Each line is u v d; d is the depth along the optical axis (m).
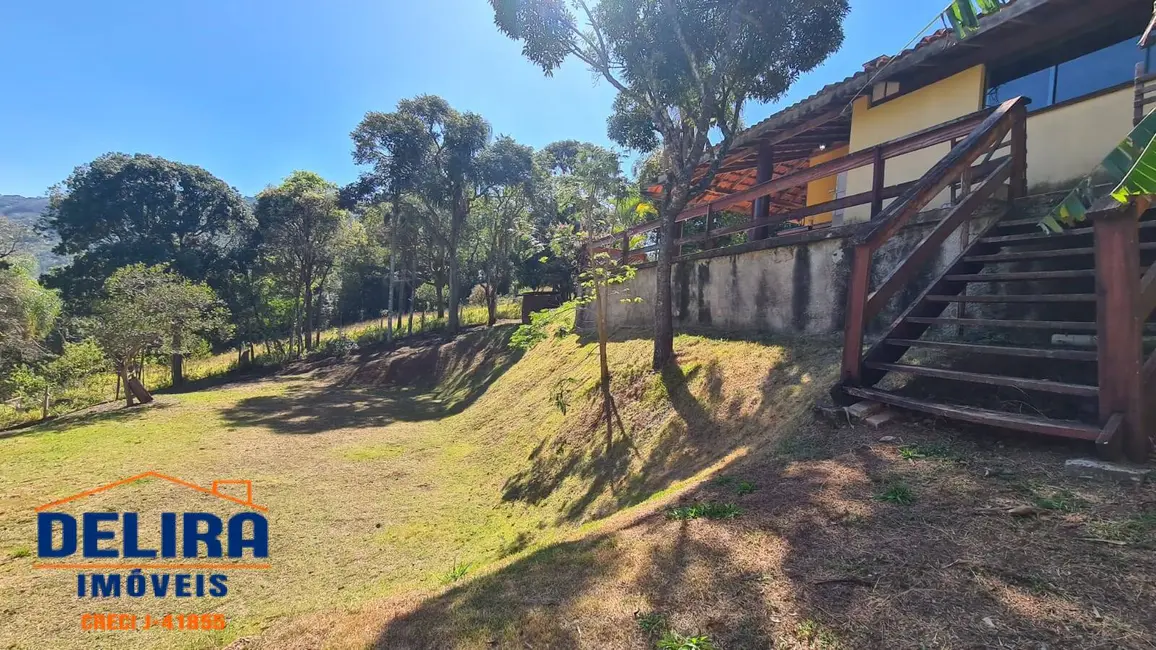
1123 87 5.11
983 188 4.31
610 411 7.04
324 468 9.06
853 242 3.91
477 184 25.39
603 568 2.62
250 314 29.52
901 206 3.85
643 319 10.49
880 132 7.88
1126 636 1.58
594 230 9.70
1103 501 2.34
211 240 33.00
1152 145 2.04
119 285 16.62
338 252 29.67
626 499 5.24
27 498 7.55
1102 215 2.59
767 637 1.84
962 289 4.57
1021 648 1.59
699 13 7.42
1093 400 2.98
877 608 1.87
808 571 2.18
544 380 11.27
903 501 2.61
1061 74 5.97
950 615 1.78
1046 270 4.28
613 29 7.85
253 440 11.38
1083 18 5.46
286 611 4.46
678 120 9.56
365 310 40.78
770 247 7.06
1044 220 2.81
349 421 13.88
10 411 15.98
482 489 7.57
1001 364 3.90
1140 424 2.52
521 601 2.44
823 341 5.95
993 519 2.33
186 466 9.20
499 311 28.94
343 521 6.62
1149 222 3.34
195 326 17.61
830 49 7.78
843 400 4.00
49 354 15.82
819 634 1.80
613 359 9.20
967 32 3.12
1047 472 2.67
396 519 6.67
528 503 6.57
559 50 8.07
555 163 27.00
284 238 28.11
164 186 31.33
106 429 12.62
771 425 4.59
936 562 2.08
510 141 25.52
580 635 2.05
